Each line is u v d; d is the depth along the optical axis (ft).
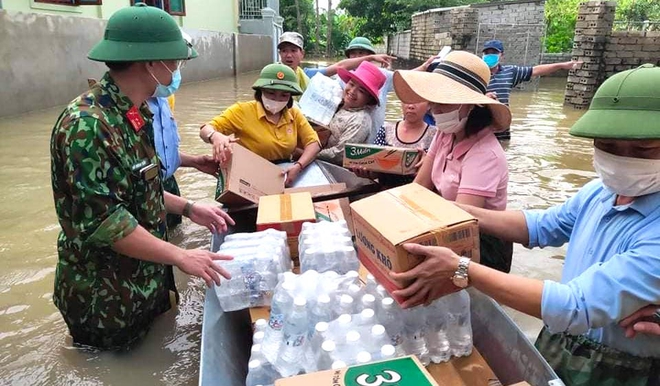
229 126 12.16
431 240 4.96
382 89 14.05
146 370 7.77
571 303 4.55
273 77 11.60
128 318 7.91
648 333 4.67
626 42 34.19
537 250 12.44
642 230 4.61
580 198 5.91
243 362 6.50
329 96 13.75
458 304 5.82
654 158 4.34
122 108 7.02
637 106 4.10
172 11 45.24
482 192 7.49
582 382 5.36
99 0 32.81
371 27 101.45
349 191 10.98
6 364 7.79
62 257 7.59
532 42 47.42
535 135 24.99
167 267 8.79
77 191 6.58
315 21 127.34
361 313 5.22
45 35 28.86
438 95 6.93
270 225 7.93
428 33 64.49
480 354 6.38
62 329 8.70
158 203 7.88
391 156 10.41
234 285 6.82
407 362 4.35
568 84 35.53
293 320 5.20
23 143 21.25
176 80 10.38
